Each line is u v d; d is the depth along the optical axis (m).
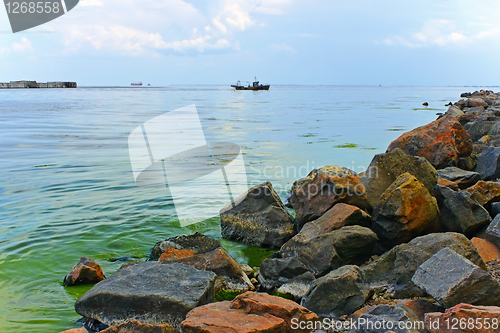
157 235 8.62
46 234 8.56
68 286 6.53
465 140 11.88
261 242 8.30
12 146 19.84
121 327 4.73
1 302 6.00
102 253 7.76
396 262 5.95
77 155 17.48
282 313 4.89
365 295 5.58
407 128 28.58
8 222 9.22
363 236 6.84
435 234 6.16
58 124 30.05
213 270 6.57
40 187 12.16
